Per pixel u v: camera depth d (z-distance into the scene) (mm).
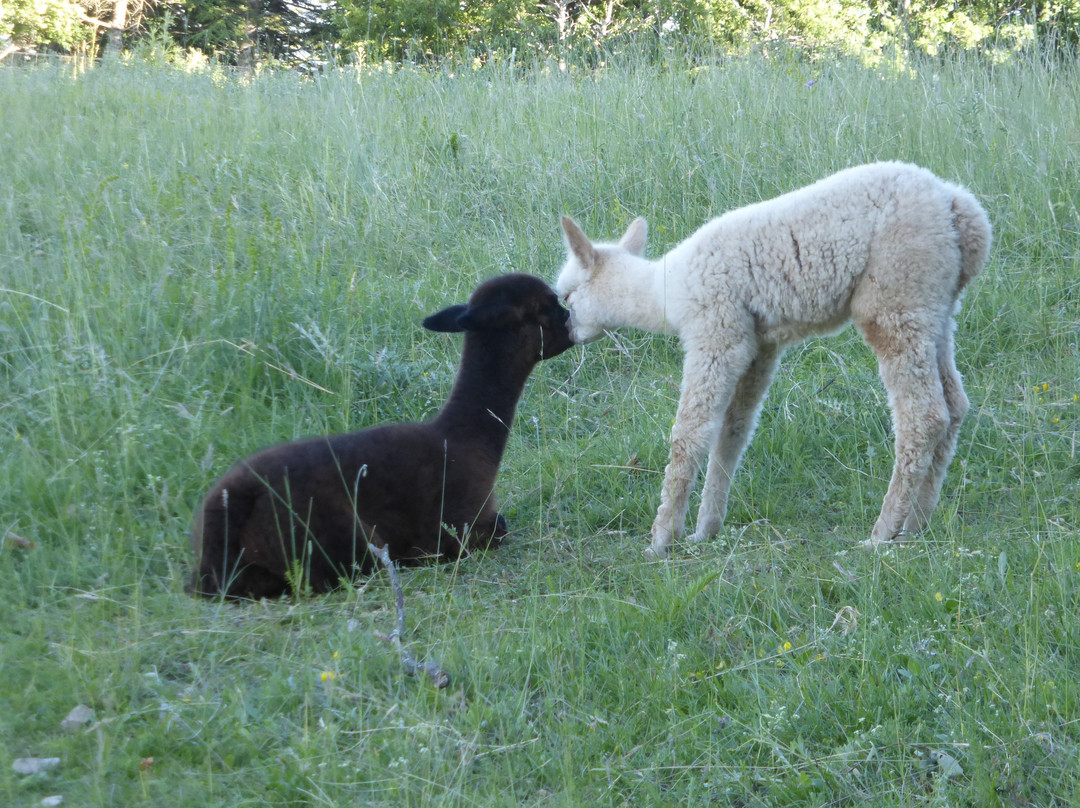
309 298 6125
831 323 4535
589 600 3842
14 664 3213
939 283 4207
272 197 8109
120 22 21172
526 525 4820
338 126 9398
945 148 8078
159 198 7547
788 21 18250
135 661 3244
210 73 13406
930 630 3492
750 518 4852
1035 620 3396
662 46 11789
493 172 8648
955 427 4520
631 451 5461
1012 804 2752
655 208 7840
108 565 3965
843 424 5613
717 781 2855
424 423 4453
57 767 2752
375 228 7672
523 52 13219
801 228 4312
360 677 3256
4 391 5227
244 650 3467
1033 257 7137
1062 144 8094
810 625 3650
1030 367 6027
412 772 2826
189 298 6043
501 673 3340
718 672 3355
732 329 4434
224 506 3859
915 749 2959
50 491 4418
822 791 2824
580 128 9234
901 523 4379
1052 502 4613
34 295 5703
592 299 4973
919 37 17500
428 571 4211
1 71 11930
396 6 19484
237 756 2883
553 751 2939
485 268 7223
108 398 5062
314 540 3967
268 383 5668
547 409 6055
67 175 7941
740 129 8688
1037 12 17156
